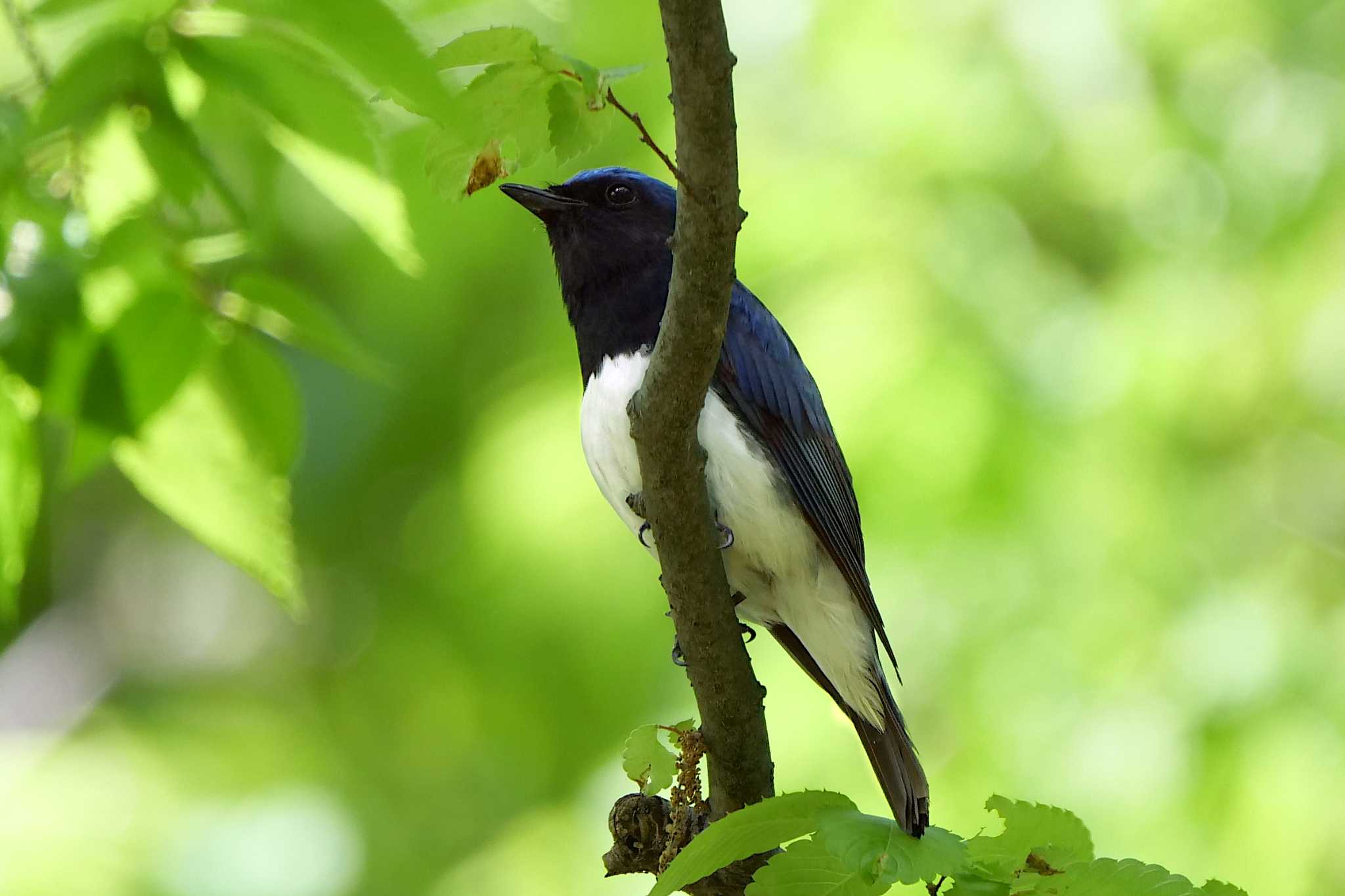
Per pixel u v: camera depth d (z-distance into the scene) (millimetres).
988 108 11750
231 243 6363
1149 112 12141
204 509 6492
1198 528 11328
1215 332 11453
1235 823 10469
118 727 13789
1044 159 11828
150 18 5898
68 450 6566
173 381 6230
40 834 12109
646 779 6176
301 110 6004
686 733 6270
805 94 12148
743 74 12312
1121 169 11945
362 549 13859
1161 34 12062
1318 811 10344
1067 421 11031
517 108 5285
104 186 6211
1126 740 10711
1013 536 10945
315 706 14531
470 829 13203
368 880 12602
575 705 12211
